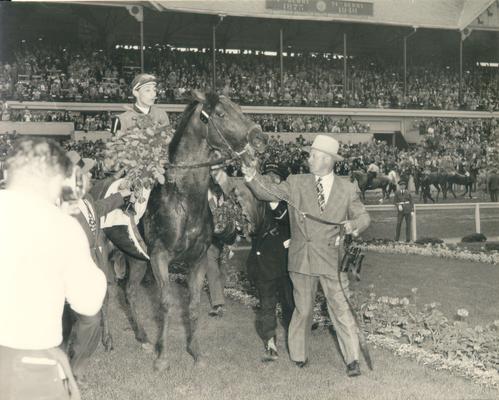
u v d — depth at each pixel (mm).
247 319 6859
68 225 2295
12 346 2148
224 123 4746
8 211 2229
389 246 14766
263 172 5895
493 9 30078
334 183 4949
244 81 31500
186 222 4961
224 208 5512
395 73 34938
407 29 31500
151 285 8820
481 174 27969
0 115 24812
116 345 5766
